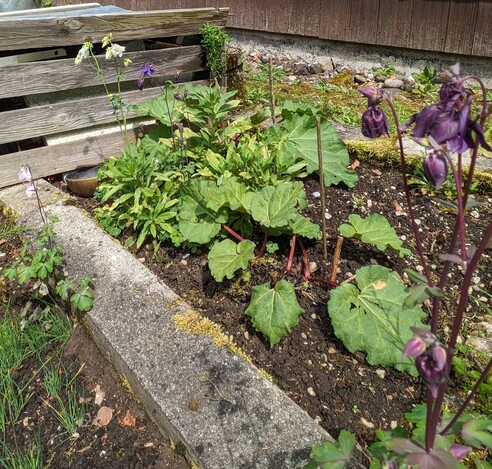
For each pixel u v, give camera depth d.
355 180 3.11
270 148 3.02
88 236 2.71
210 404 1.79
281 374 1.99
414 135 1.17
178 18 3.53
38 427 2.04
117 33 3.31
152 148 3.24
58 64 3.11
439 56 5.16
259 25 6.27
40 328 2.47
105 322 2.18
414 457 1.20
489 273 2.51
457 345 2.10
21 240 2.83
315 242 2.60
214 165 2.81
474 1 4.69
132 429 1.97
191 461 1.72
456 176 1.16
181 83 3.70
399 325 2.06
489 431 1.72
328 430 1.79
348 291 2.13
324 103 4.57
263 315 2.08
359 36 5.53
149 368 1.95
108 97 3.23
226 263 2.31
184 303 2.21
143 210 2.78
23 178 2.50
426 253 2.63
